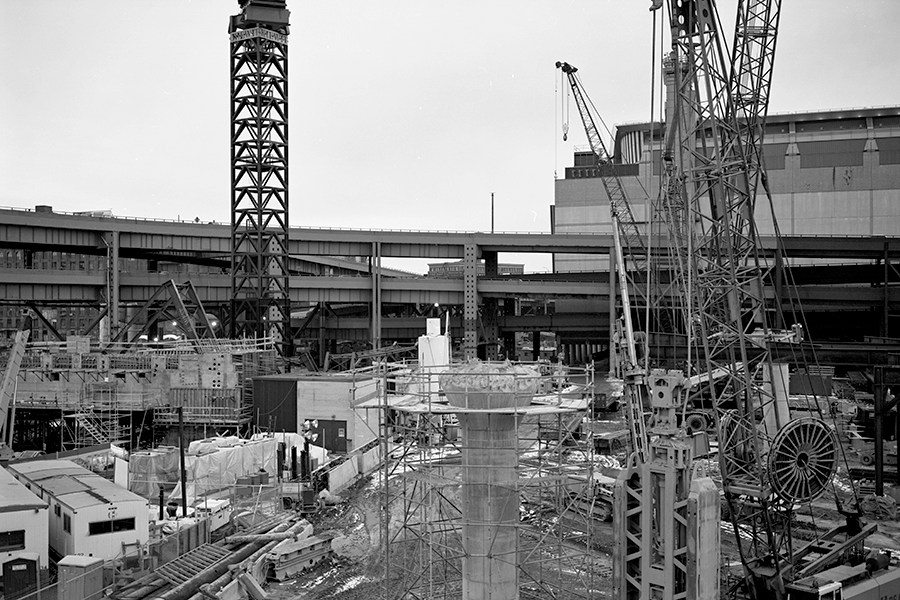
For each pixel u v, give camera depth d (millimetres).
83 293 92750
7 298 87875
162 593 30359
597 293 96188
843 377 99375
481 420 24672
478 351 103688
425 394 27328
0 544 31938
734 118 38219
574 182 134625
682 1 38469
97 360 67062
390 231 96938
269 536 37438
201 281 98500
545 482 25656
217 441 51906
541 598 31672
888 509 46656
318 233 95188
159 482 44188
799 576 32688
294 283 97438
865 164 125500
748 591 32781
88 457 50969
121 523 34562
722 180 36188
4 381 58719
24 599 28141
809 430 33031
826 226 126812
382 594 32250
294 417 62688
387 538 26484
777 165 128625
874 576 33406
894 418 66938
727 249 36812
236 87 87312
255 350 73062
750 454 35188
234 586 31469
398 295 99688
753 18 45812
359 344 124750
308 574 35625
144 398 65750
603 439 60750
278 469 46719
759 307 37562
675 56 38688
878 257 97188
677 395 19781
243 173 87688
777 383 52062
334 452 61125
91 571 29047
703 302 38094
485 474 24594
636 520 19391
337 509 45500
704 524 18203
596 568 35781
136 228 91875
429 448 28234
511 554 24672
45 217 86438
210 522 38938
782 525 35688
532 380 25203
